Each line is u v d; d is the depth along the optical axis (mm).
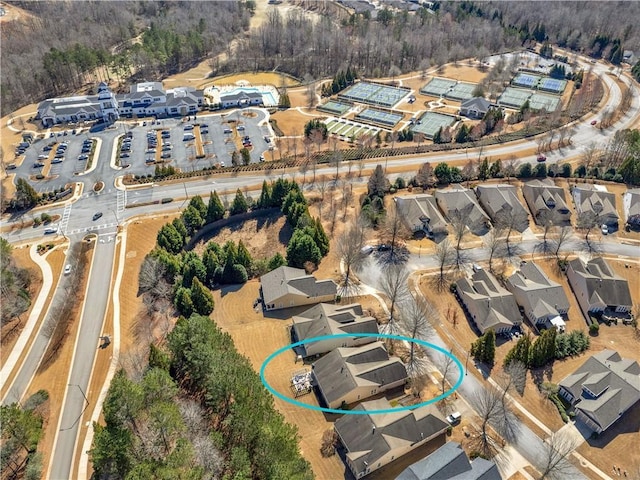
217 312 105062
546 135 180500
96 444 66312
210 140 188500
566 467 74000
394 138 182250
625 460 75188
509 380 82562
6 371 96312
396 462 74375
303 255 115500
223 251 118500
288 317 103250
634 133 157500
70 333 103562
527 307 102875
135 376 82375
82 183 160250
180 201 148875
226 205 141375
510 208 131750
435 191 143375
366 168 163125
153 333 100062
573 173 152500
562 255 120625
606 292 104000
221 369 73750
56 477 75750
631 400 80625
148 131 196250
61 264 125188
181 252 126062
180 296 102000
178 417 68312
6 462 74938
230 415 71000
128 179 160750
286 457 63875
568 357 93250
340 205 142125
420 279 113312
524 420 81375
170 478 57562
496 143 178250
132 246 130375
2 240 121750
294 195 133875
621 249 122875
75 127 199875
